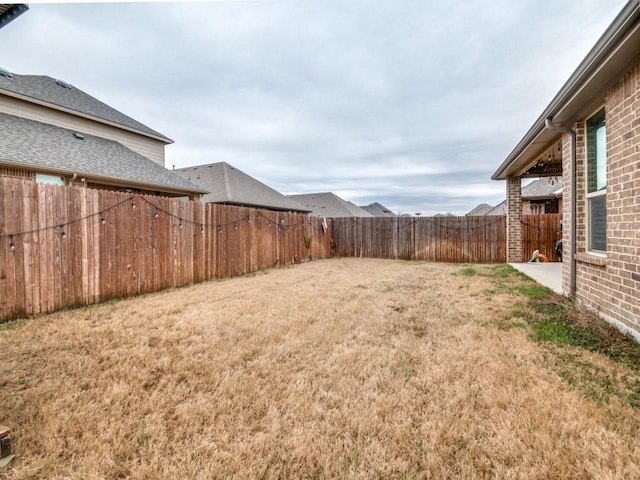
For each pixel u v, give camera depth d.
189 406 2.17
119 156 10.30
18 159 6.93
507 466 1.63
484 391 2.31
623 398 2.17
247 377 2.59
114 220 5.25
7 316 3.99
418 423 1.99
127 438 1.88
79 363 2.83
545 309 4.31
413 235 12.56
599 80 3.44
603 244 4.07
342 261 11.91
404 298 5.39
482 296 5.37
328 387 2.44
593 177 4.32
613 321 3.50
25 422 1.99
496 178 9.98
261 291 6.00
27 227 4.18
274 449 1.78
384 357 2.97
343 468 1.65
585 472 1.57
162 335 3.56
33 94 9.46
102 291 5.05
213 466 1.65
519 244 9.64
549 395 2.22
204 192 11.55
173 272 6.30
